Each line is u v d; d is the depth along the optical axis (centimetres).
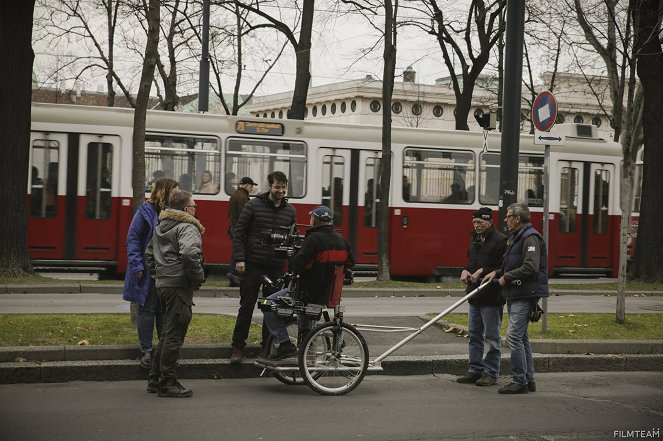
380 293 1886
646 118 2258
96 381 949
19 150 1847
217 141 2086
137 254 948
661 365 1161
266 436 721
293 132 2142
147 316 961
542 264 969
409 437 734
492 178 2291
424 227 2227
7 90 1831
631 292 2020
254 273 1007
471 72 2902
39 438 696
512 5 1554
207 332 1091
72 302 1541
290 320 953
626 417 845
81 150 2005
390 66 2069
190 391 882
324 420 788
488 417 823
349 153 2181
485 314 1002
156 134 2048
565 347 1162
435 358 1066
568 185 2397
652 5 1773
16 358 949
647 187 2261
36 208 1983
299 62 2642
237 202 1709
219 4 2820
